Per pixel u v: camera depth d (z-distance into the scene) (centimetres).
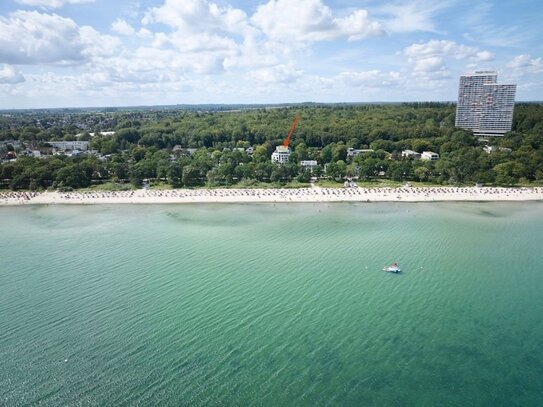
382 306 10581
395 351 8738
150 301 10838
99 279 12181
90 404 7331
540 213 19112
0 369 8250
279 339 9150
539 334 9331
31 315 10194
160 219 18475
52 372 8144
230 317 10038
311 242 15288
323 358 8500
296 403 7281
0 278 12306
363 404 7256
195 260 13575
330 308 10462
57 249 14700
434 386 7700
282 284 11781
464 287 11612
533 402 7300
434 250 14412
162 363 8362
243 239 15675
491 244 15012
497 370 8131
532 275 12369
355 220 18162
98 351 8762
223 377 7944
